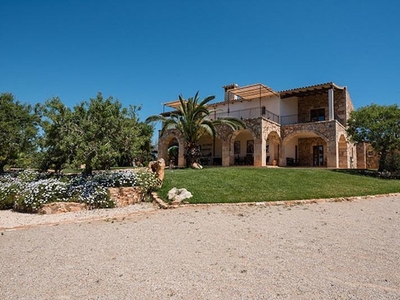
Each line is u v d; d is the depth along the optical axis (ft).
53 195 29.68
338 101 76.74
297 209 28.09
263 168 53.06
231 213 26.09
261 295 10.38
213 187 35.37
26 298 10.22
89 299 10.11
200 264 13.48
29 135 48.29
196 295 10.37
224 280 11.67
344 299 10.15
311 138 83.25
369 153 86.02
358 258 14.43
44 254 15.20
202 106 59.67
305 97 83.30
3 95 48.73
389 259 14.29
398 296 10.39
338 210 27.86
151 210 27.86
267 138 76.13
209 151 89.97
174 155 101.04
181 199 30.66
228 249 15.80
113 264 13.57
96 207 29.99
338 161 70.64
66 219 24.98
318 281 11.60
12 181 36.78
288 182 40.50
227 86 92.58
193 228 20.70
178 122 62.18
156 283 11.39
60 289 10.93
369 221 23.38
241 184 37.58
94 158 31.35
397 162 55.83
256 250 15.62
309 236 18.61
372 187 41.57
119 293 10.55
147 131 77.15
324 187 38.93
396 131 53.67
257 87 71.61
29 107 50.42
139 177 34.37
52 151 33.96
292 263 13.65
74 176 37.81
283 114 79.05
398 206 30.55
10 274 12.47
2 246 16.74
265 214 25.68
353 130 58.95
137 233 19.47
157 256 14.69
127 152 35.78
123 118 35.50
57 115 32.27
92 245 16.78
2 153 48.19
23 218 25.91
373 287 11.10
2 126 44.73
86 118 33.68
